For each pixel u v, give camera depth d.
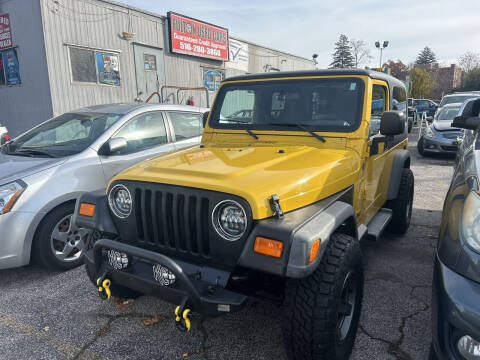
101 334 2.85
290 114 3.21
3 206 3.47
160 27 13.45
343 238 2.36
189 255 2.30
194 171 2.37
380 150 3.52
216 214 2.15
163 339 2.78
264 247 1.98
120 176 2.54
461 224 1.96
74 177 3.90
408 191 4.55
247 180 2.20
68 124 4.71
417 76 50.03
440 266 1.97
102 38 11.43
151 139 4.89
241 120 3.43
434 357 2.03
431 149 10.69
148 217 2.43
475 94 14.03
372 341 2.71
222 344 2.71
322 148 2.98
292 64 21.92
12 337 2.83
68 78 10.59
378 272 3.79
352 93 3.04
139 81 12.80
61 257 3.88
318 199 2.42
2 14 10.50
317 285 2.13
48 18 9.95
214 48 15.73
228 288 2.22
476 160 2.39
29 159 4.04
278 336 2.79
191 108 5.69
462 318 1.72
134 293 3.27
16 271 3.96
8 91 11.05
